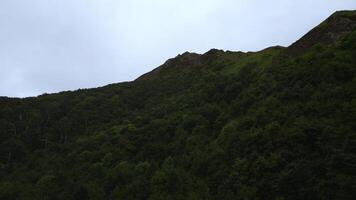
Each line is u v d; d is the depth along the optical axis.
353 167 31.14
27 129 80.38
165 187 43.41
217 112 57.78
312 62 47.81
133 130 63.56
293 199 31.91
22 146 73.44
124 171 50.34
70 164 59.69
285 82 48.66
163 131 59.50
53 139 75.56
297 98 43.72
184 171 45.34
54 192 50.56
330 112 38.03
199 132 54.28
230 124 49.66
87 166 56.19
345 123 35.69
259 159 37.56
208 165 44.66
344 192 29.39
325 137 34.97
